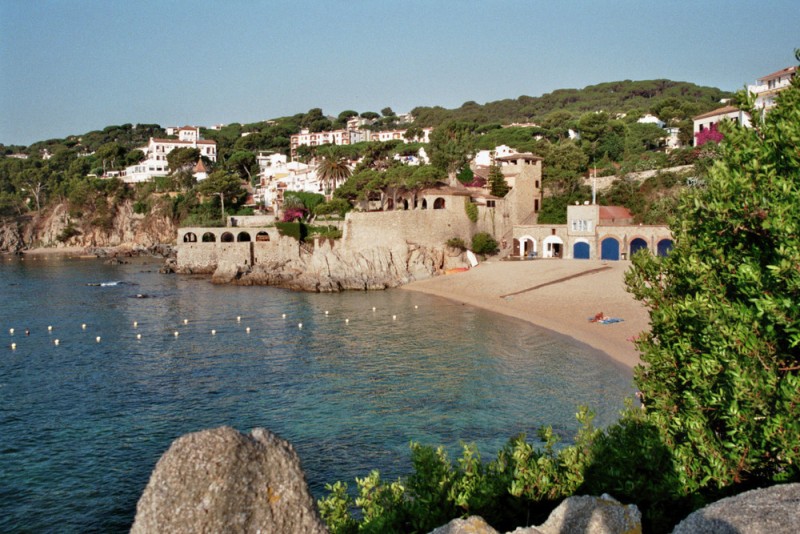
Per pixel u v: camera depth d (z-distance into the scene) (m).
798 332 16.03
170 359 62.34
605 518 13.98
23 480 35.06
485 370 55.31
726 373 17.59
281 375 55.62
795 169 17.66
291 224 141.38
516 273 105.56
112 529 30.14
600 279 93.00
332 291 111.25
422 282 115.25
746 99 20.06
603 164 151.88
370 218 124.50
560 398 46.69
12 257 195.00
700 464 17.97
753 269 17.88
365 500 20.30
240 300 101.62
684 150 132.38
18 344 69.75
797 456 15.37
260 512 9.23
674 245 24.64
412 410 45.06
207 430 9.67
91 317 86.25
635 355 58.50
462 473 22.20
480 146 194.88
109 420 44.53
